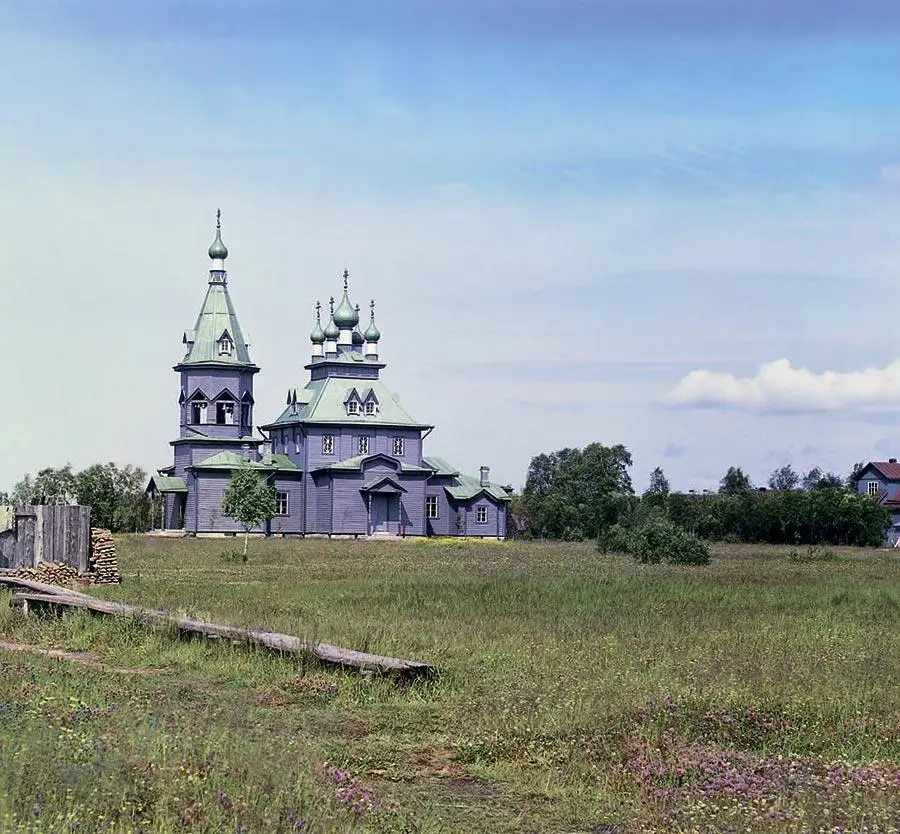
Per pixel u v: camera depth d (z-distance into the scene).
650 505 116.88
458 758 17.22
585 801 15.16
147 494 117.62
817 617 32.88
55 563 42.78
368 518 109.38
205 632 26.19
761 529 104.88
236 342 114.88
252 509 89.25
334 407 113.19
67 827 11.64
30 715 16.44
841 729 18.34
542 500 125.00
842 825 13.53
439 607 34.47
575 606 35.03
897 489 136.00
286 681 21.83
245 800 13.09
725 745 17.62
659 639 27.69
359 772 16.31
